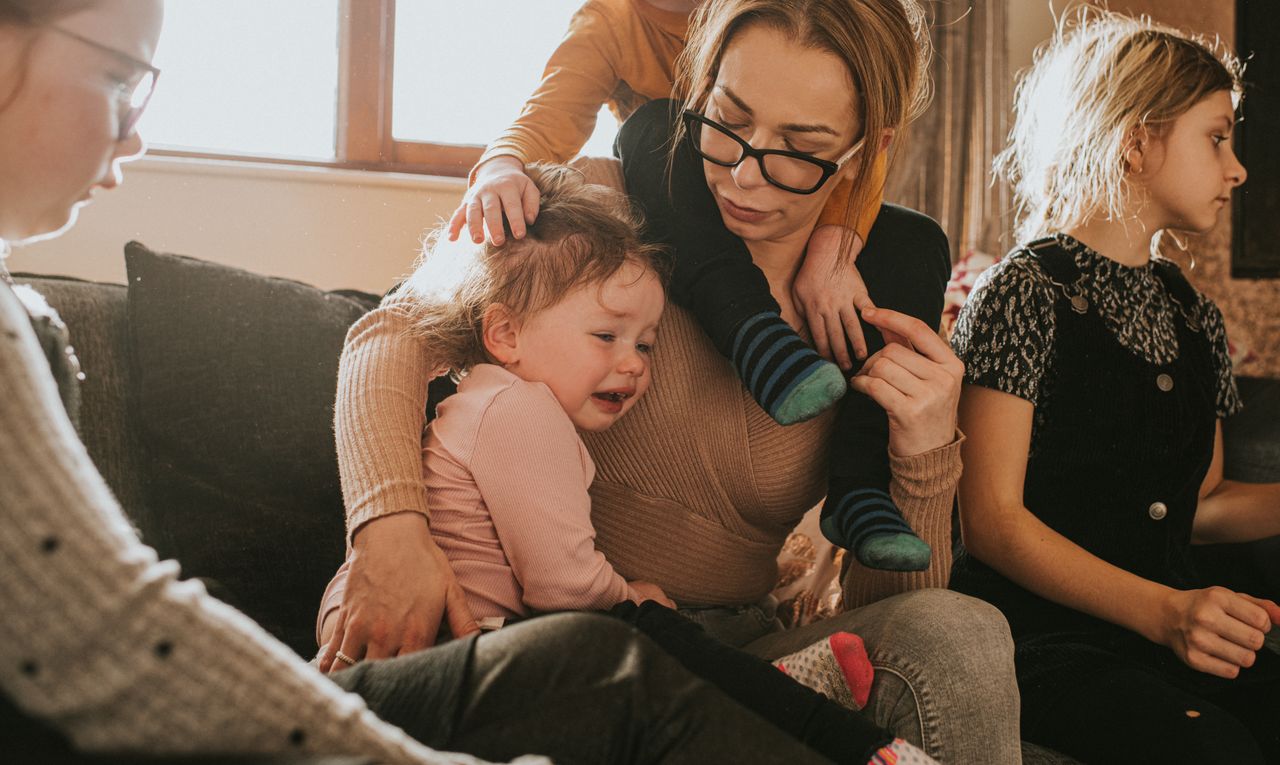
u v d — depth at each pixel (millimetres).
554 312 1260
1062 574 1466
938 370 1281
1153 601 1415
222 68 2904
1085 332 1572
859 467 1311
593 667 850
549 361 1264
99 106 780
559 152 1636
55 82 752
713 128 1257
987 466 1532
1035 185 1811
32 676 610
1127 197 1652
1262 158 3402
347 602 1105
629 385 1282
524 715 825
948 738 1145
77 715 617
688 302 1324
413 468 1173
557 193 1351
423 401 1279
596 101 1709
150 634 625
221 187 2672
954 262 3541
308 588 1536
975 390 1567
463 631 1093
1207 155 1621
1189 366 1631
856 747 1009
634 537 1372
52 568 607
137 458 1512
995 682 1167
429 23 3123
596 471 1376
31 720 645
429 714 852
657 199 1379
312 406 1591
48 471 618
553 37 3238
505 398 1208
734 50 1226
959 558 1661
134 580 628
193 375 1527
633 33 1720
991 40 3570
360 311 1749
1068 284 1593
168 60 2842
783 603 1833
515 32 3209
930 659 1158
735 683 1058
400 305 1354
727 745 820
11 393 622
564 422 1223
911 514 1312
